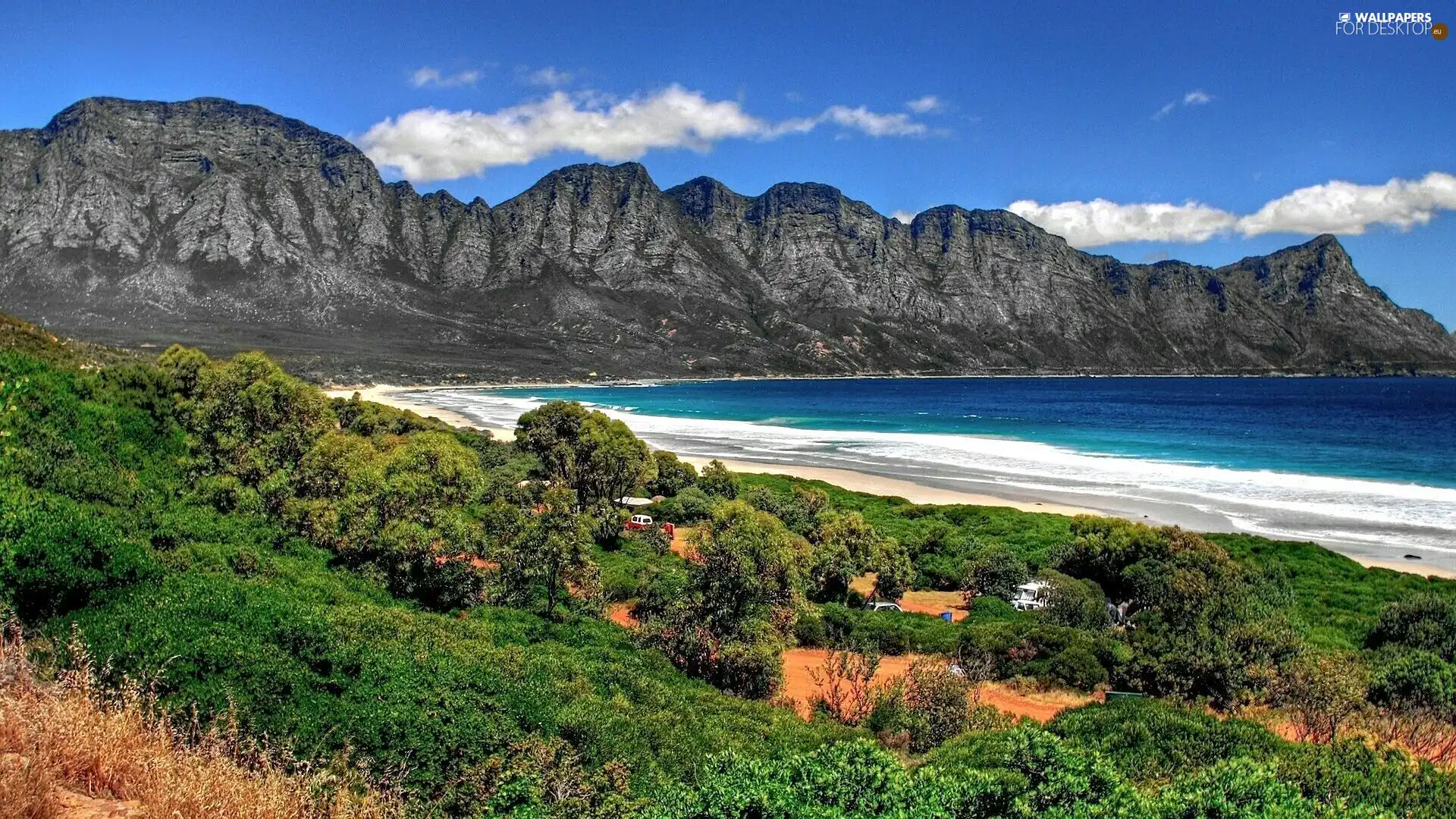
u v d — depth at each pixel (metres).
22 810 5.84
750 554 21.42
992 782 9.87
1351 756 11.98
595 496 42.91
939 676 18.09
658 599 25.47
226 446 29.45
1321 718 15.80
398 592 23.12
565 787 10.91
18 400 23.28
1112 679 21.62
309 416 31.78
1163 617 23.50
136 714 8.04
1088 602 29.09
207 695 10.23
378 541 23.61
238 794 7.22
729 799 9.34
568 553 23.81
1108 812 9.30
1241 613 23.02
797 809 9.12
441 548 24.61
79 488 21.20
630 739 13.13
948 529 43.38
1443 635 23.73
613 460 42.72
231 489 26.28
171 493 25.48
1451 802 10.59
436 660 14.02
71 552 12.33
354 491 25.05
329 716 11.01
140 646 10.62
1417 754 13.32
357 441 32.16
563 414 45.66
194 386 32.78
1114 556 34.09
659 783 11.88
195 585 13.58
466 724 11.73
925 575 37.78
